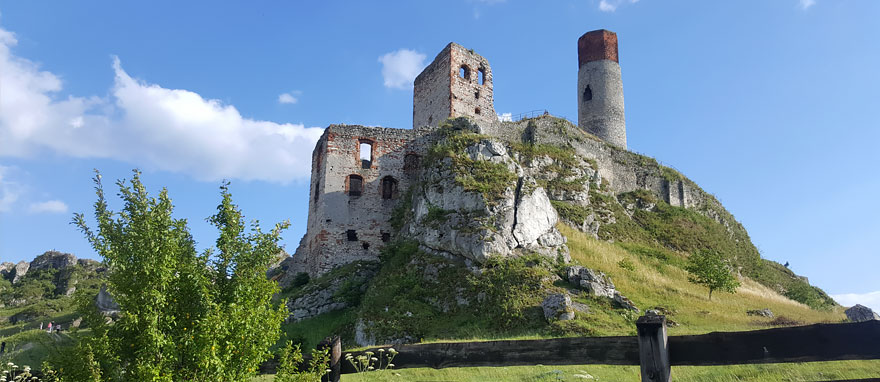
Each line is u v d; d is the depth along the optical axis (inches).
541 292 988.6
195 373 377.1
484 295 1011.9
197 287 407.5
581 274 1047.0
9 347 500.4
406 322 1003.3
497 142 1416.1
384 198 1487.5
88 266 3476.9
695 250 1652.3
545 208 1258.6
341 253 1407.5
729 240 1867.6
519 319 921.5
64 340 480.7
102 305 1074.1
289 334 1130.0
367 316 1052.5
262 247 435.5
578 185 1584.6
